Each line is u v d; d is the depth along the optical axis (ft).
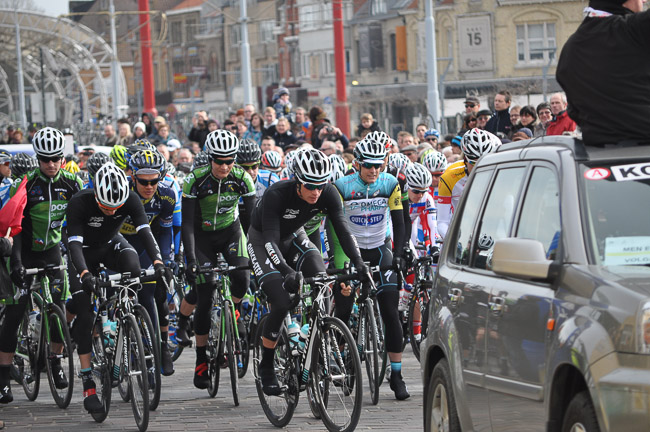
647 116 36.09
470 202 42.57
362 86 427.74
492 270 36.40
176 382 72.23
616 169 34.96
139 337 56.24
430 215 77.15
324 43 577.43
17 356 68.59
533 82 343.67
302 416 58.95
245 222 74.90
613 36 36.32
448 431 40.88
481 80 390.63
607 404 29.14
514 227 37.45
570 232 33.50
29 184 66.64
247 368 71.56
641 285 30.35
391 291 62.39
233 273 67.67
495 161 41.27
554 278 33.22
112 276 58.18
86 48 526.57
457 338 39.78
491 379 36.52
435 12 420.36
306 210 55.57
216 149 65.10
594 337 30.09
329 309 59.41
